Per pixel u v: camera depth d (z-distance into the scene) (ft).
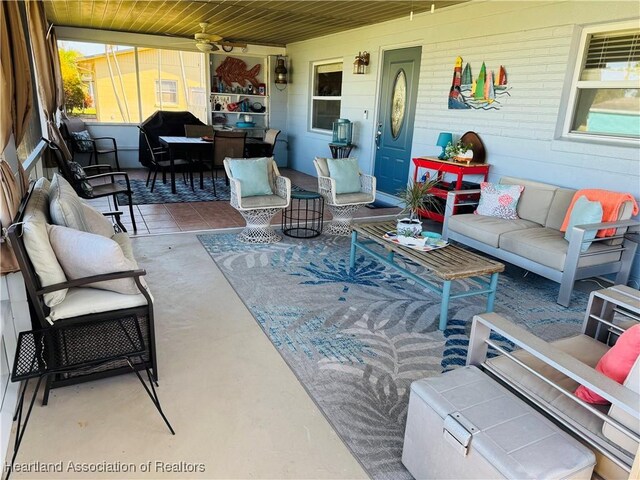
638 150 11.64
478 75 15.96
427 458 5.23
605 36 12.52
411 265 13.07
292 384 7.33
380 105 21.54
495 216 13.71
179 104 29.32
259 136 30.96
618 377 4.91
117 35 25.84
